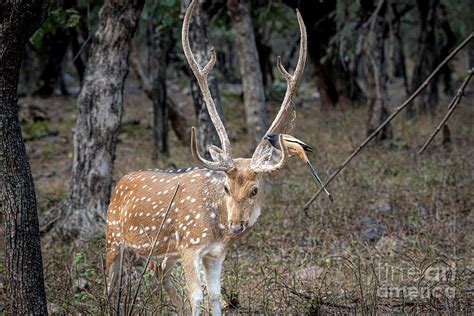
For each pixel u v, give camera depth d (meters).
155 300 8.62
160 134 22.02
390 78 45.34
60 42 37.69
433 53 28.59
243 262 10.94
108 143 12.59
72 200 12.59
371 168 16.95
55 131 28.64
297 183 15.54
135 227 8.99
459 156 17.84
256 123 18.06
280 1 23.59
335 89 32.88
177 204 8.55
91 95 12.52
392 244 11.44
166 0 17.52
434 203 13.40
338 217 12.85
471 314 8.27
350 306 8.67
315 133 24.78
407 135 22.84
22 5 7.41
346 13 23.88
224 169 7.78
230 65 46.88
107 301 8.14
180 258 8.88
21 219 7.60
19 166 7.66
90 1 17.38
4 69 7.55
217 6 24.72
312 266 10.52
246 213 7.84
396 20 30.06
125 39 12.62
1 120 7.60
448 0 28.34
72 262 10.50
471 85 40.00
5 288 7.98
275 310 8.84
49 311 8.88
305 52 8.58
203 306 8.98
